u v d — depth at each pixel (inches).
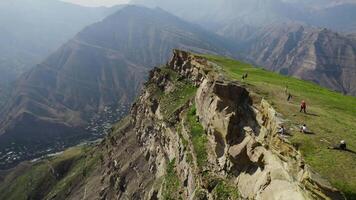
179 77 3489.2
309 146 1206.9
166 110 3216.0
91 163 5856.3
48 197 6269.7
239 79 2091.5
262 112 1578.5
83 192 5128.0
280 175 1273.4
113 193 4052.7
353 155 1139.9
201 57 3240.7
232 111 1752.0
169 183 2463.1
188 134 2329.0
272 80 2263.8
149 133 3683.6
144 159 3659.0
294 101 1711.4
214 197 1715.1
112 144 5201.8
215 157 1866.4
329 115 1540.4
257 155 1480.1
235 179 1646.2
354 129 1368.1
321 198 1011.9
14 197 7539.4
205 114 2150.6
